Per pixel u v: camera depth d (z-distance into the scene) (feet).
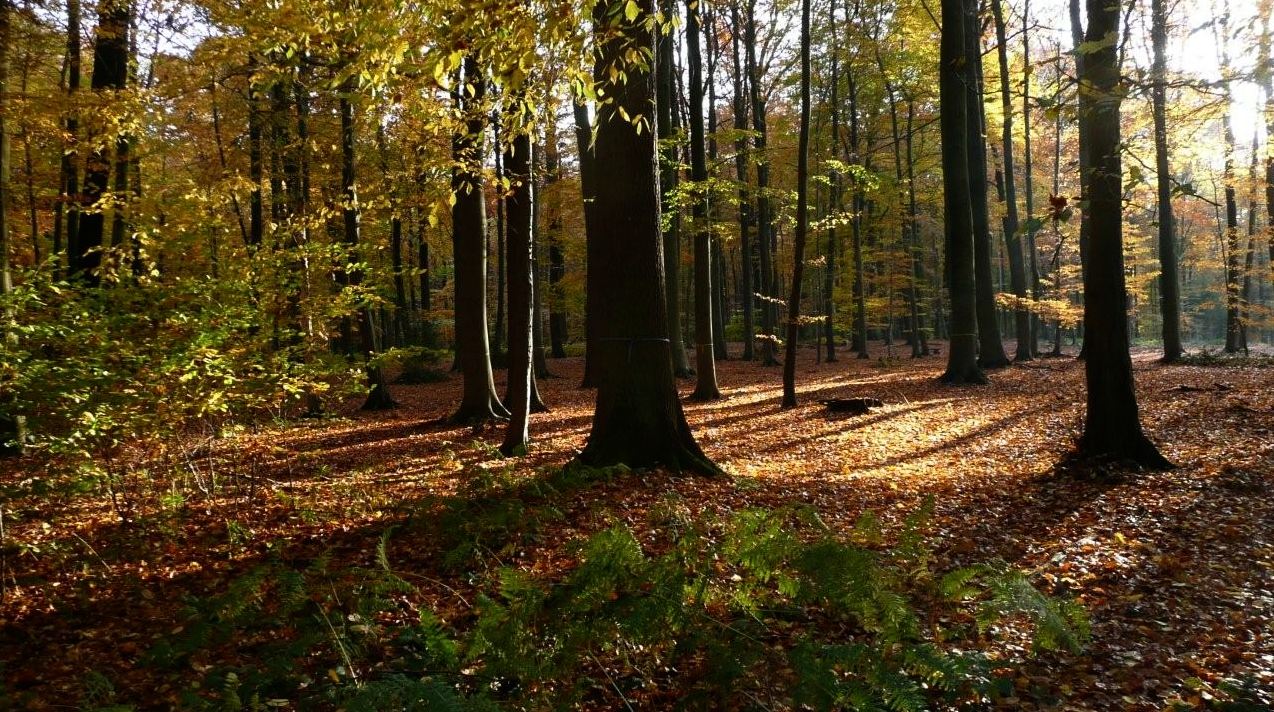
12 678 13.03
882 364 85.71
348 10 17.03
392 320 101.30
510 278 34.40
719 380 71.36
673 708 8.87
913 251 114.01
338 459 35.60
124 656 13.93
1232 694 10.85
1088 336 28.50
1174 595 16.17
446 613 14.89
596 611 9.14
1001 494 25.86
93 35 33.06
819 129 92.12
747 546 9.96
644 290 27.50
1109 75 18.25
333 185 50.06
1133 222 91.35
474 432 42.14
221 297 22.82
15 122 29.48
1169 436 34.81
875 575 9.36
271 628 13.71
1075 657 13.23
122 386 19.45
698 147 53.72
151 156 41.39
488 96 19.63
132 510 23.16
